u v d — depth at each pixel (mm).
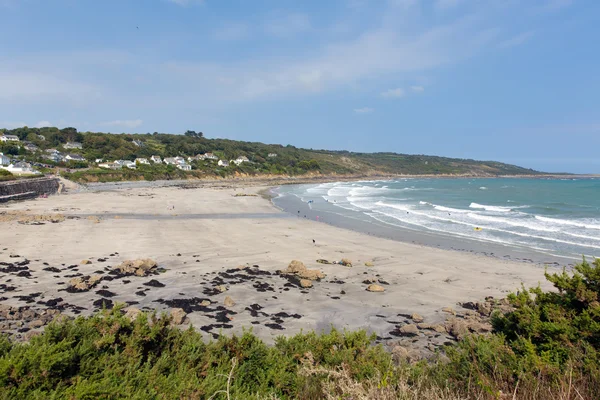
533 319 7688
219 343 7188
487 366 6027
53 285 16875
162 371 5816
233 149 165500
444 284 19219
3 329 11758
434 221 41562
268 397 5598
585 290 7816
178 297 16016
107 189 75375
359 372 6602
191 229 32969
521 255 25922
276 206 55312
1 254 21609
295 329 13289
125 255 22750
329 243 28891
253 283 18375
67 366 5051
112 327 6367
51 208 43188
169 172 112062
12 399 4277
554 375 5176
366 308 15664
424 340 12586
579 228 36531
